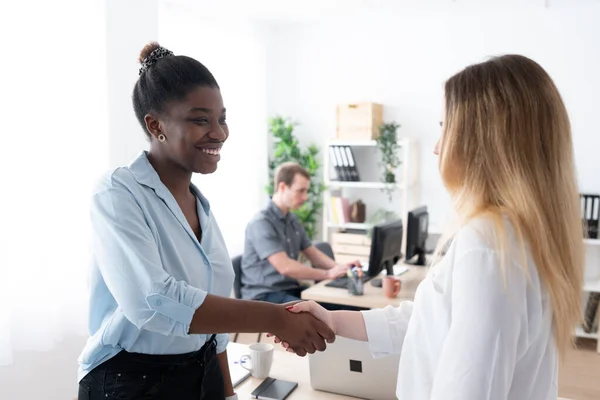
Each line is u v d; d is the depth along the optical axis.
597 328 3.94
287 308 1.30
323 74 4.93
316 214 5.01
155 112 1.17
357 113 4.48
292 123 5.03
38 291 2.51
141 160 1.19
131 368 1.15
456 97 0.96
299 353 1.28
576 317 0.95
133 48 2.95
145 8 3.01
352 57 4.80
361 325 1.37
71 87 2.67
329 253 3.96
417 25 4.55
